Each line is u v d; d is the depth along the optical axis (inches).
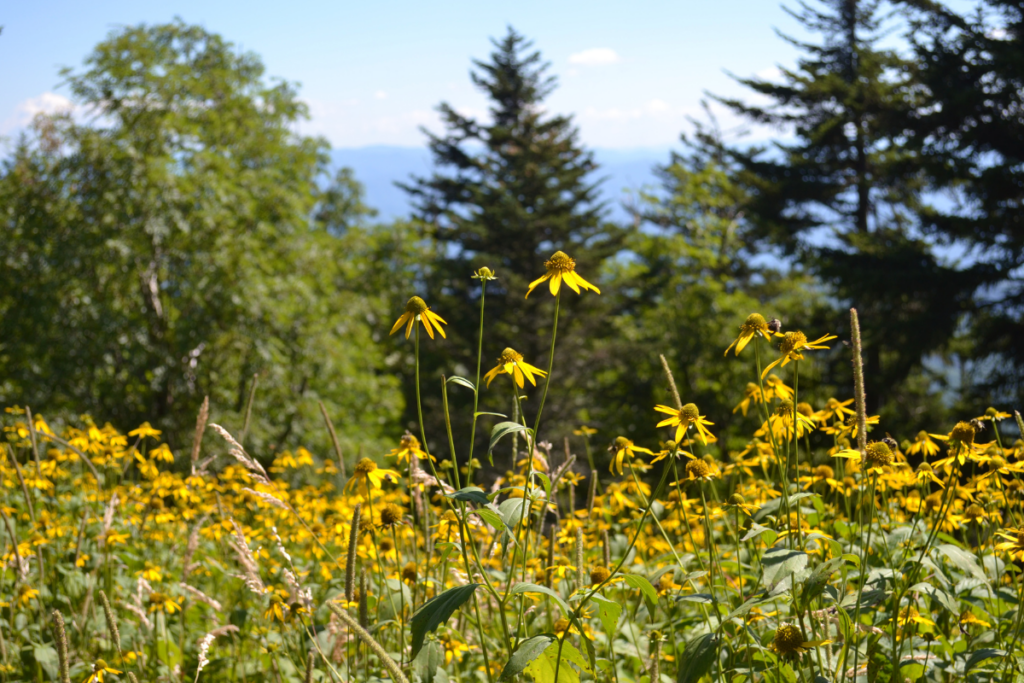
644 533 149.6
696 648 79.6
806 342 96.9
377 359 929.5
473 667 111.5
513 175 1315.2
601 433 998.4
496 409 1059.3
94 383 628.1
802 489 111.2
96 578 148.0
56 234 645.3
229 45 769.6
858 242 759.1
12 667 125.1
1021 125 685.3
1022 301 680.4
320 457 657.0
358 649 103.7
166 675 124.3
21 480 146.8
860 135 879.1
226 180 693.9
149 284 686.5
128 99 685.9
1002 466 88.0
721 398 906.1
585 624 102.3
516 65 1422.2
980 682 85.0
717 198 1256.2
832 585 95.1
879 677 88.5
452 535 93.4
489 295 1161.4
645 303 1247.5
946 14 713.6
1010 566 98.4
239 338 653.9
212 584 179.3
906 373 716.7
